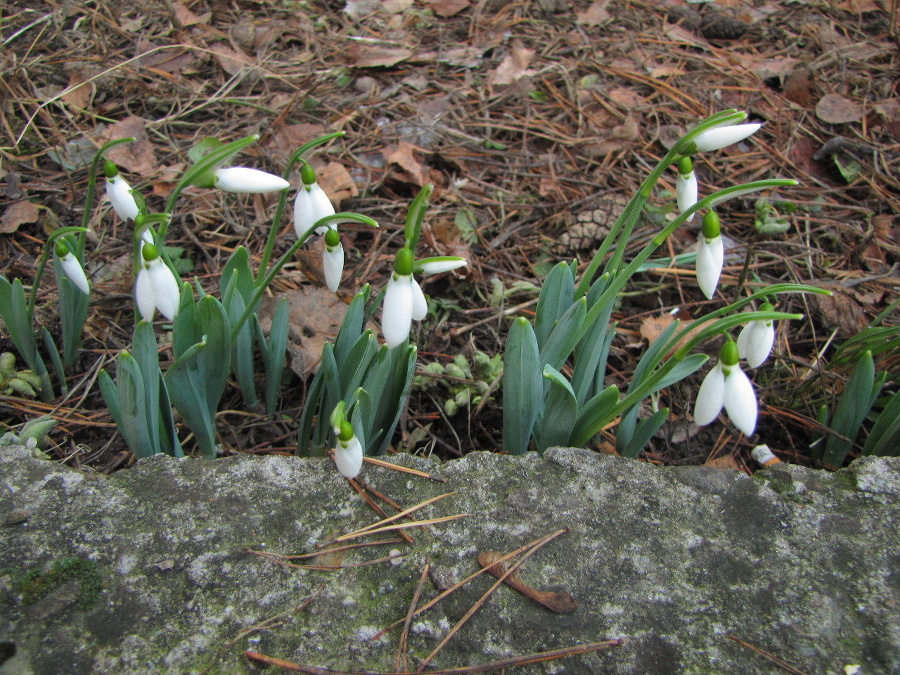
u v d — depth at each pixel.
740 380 0.33
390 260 0.53
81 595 0.31
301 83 0.66
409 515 0.34
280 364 0.43
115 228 0.53
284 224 0.55
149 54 0.65
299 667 0.30
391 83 0.67
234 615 0.31
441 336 0.50
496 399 0.47
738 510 0.34
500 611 0.31
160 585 0.31
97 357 0.47
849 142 0.62
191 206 0.55
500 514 0.34
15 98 0.60
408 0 0.76
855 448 0.46
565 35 0.73
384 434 0.41
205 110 0.63
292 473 0.35
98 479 0.34
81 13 0.69
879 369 0.49
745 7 0.78
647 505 0.34
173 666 0.30
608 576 0.32
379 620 0.31
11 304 0.42
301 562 0.32
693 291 0.54
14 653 0.30
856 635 0.31
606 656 0.30
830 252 0.56
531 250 0.55
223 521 0.33
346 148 0.60
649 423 0.40
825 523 0.34
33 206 0.53
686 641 0.31
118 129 0.59
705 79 0.69
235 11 0.73
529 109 0.65
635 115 0.65
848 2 0.78
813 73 0.69
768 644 0.31
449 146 0.61
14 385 0.44
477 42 0.72
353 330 0.39
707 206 0.34
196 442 0.44
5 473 0.34
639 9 0.77
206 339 0.38
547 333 0.42
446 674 0.30
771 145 0.64
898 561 0.33
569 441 0.41
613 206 0.57
